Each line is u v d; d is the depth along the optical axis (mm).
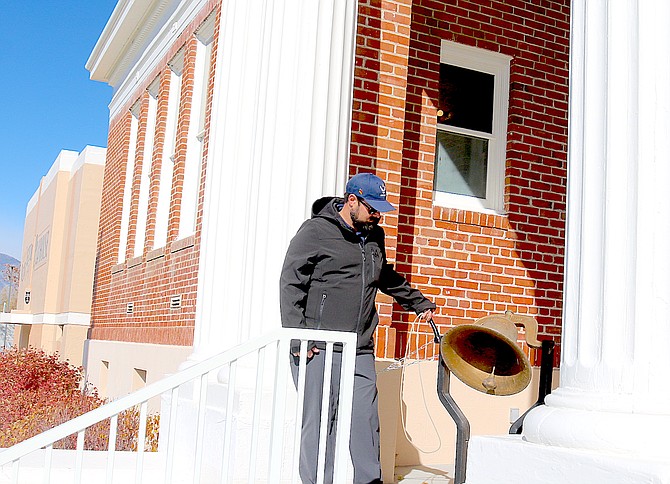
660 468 2422
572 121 3109
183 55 9711
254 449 3596
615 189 2830
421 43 7320
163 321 8844
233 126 5949
